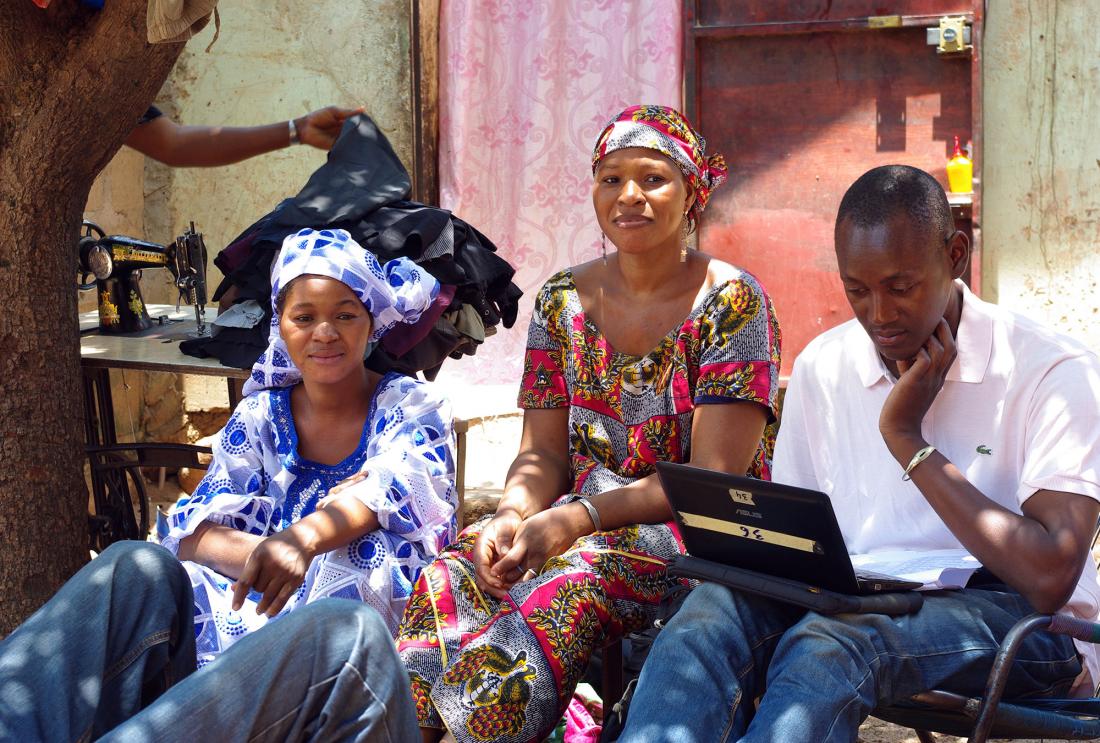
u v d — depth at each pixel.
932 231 2.48
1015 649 2.28
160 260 4.17
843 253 2.54
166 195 6.12
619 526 2.83
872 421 2.78
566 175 5.88
